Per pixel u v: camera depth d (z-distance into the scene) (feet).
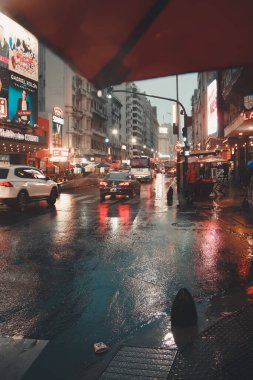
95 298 18.94
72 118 200.75
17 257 27.37
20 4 7.11
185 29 8.65
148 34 8.75
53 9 7.32
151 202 70.13
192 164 90.38
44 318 16.43
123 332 14.99
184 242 32.65
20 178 54.13
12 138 118.73
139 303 18.20
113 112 315.58
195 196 75.51
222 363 11.98
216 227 40.55
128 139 487.20
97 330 15.20
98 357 12.94
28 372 11.97
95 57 9.37
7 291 20.03
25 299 18.80
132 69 10.24
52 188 61.82
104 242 32.76
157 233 37.14
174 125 93.56
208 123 148.87
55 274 23.12
